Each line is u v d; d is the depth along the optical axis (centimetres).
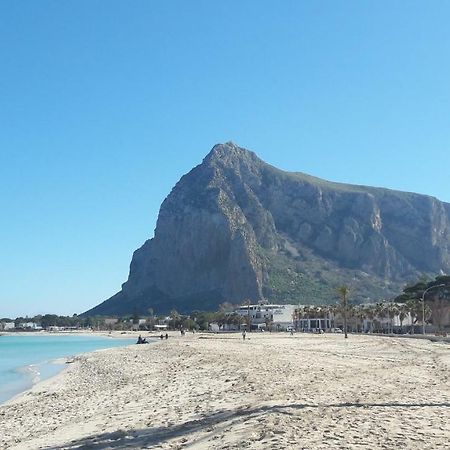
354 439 1372
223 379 3606
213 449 1446
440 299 15800
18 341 19612
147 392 3353
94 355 9281
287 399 2239
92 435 2023
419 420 1653
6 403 3759
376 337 12394
